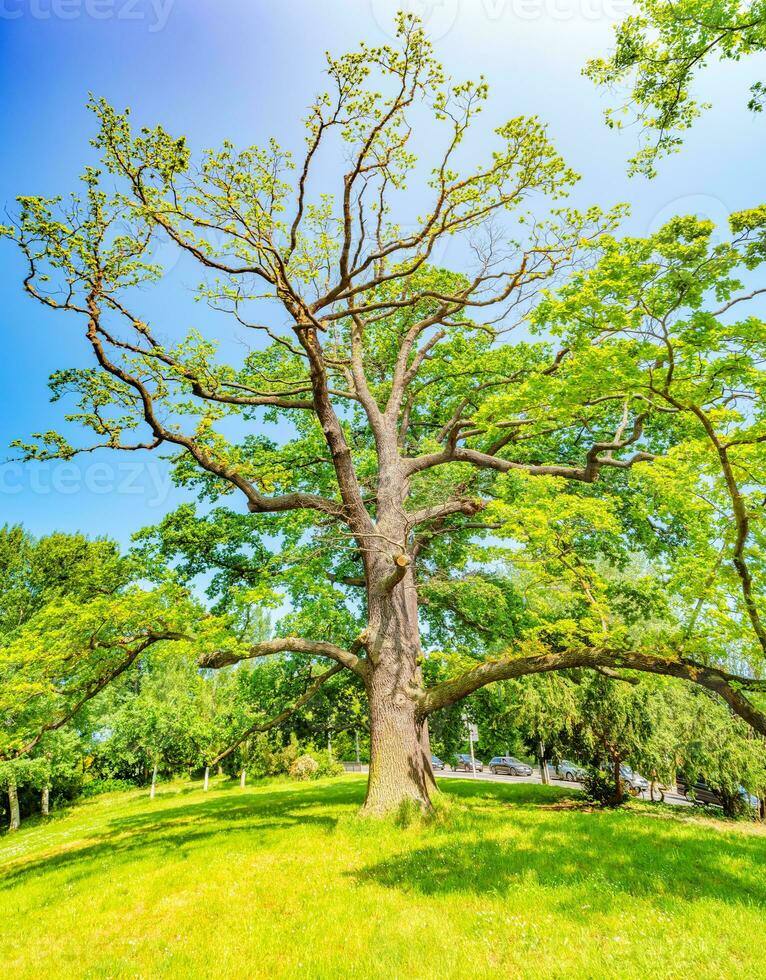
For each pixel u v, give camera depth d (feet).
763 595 24.29
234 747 45.80
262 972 17.58
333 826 35.53
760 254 17.90
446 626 60.59
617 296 20.47
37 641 35.06
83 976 18.01
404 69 30.45
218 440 38.22
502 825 33.68
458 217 37.73
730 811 51.65
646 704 50.67
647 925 18.17
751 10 21.74
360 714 66.74
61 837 55.42
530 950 17.22
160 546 50.06
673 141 26.68
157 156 31.12
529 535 33.73
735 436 21.53
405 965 17.03
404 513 43.70
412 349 60.80
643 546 48.34
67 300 30.86
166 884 26.37
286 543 51.34
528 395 28.02
